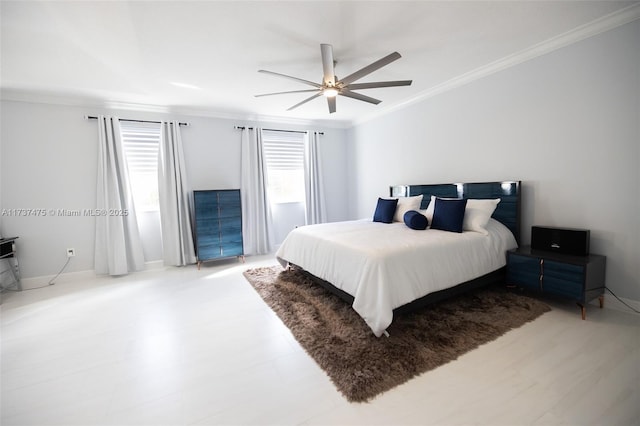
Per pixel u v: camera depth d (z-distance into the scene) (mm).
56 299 2986
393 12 2010
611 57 2271
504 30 2340
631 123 2209
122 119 3848
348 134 5723
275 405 1447
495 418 1316
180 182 4172
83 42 2248
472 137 3387
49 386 1637
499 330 2059
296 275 3498
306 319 2330
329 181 5672
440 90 3672
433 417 1335
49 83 3076
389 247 2211
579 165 2516
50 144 3506
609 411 1335
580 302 2193
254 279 3438
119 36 2180
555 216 2705
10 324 2424
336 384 1581
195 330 2262
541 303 2469
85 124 3666
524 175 2916
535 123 2789
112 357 1913
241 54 2543
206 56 2557
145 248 4098
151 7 1848
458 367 1680
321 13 1987
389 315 1908
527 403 1398
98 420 1382
